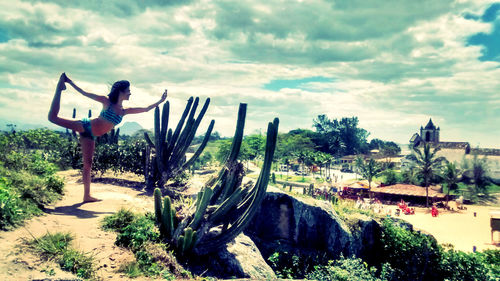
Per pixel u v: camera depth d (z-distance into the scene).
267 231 12.61
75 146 11.44
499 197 64.88
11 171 6.45
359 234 13.95
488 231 40.78
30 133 13.84
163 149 10.55
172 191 10.05
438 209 54.94
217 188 7.24
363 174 67.69
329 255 12.62
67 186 8.23
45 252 3.81
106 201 6.84
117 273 4.19
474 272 13.79
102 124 5.89
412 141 115.19
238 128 7.35
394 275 13.73
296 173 96.00
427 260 14.17
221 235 6.61
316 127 163.12
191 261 6.27
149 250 5.21
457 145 89.69
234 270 6.57
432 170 61.59
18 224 4.33
